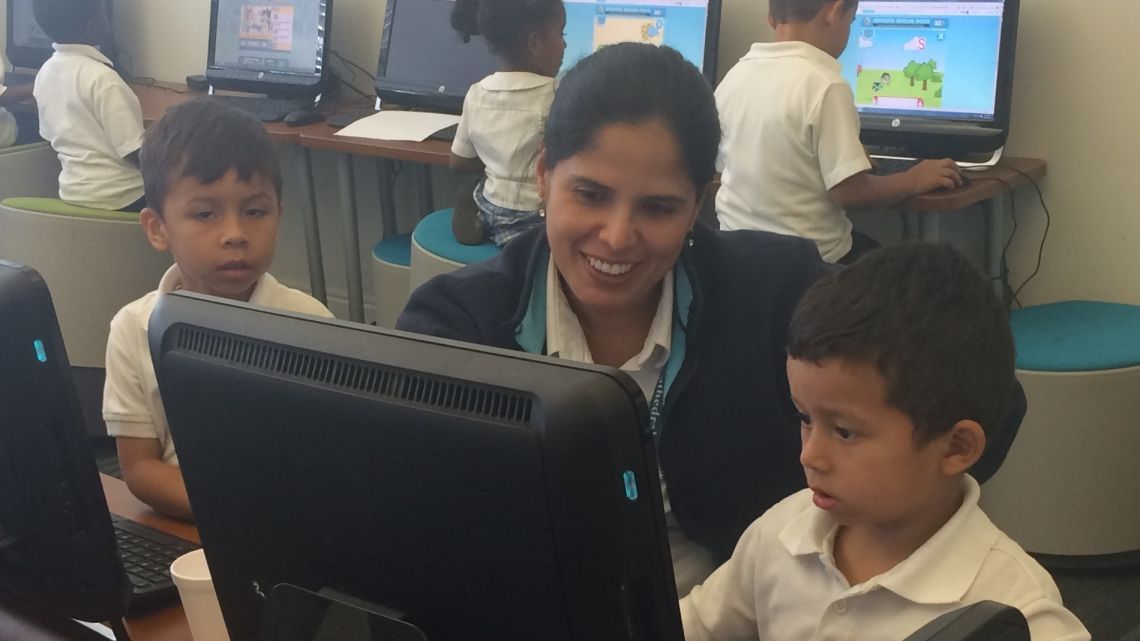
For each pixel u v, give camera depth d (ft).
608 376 2.13
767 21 10.23
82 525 3.30
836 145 8.07
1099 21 8.75
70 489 3.25
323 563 2.55
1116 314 8.78
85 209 10.63
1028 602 3.14
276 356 2.50
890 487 3.15
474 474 2.19
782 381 4.39
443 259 9.57
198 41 14.53
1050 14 8.96
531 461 2.10
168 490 4.76
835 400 3.15
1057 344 8.19
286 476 2.52
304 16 12.76
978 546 3.25
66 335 10.73
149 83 14.75
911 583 3.21
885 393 3.08
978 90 8.97
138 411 5.12
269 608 2.69
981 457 3.34
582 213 4.01
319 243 12.88
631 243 3.97
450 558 2.31
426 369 2.25
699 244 4.47
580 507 2.11
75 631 3.80
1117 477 8.10
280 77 12.92
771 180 8.37
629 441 2.12
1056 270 9.41
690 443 4.38
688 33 10.25
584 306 4.36
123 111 11.57
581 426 2.08
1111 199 9.02
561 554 2.15
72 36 11.76
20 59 15.35
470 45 11.62
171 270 5.49
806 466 3.27
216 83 13.48
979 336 3.14
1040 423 8.02
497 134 9.45
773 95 8.24
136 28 15.07
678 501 4.45
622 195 3.93
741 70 8.54
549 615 2.23
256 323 2.56
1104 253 9.16
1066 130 9.10
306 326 2.49
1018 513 8.28
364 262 13.93
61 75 11.71
